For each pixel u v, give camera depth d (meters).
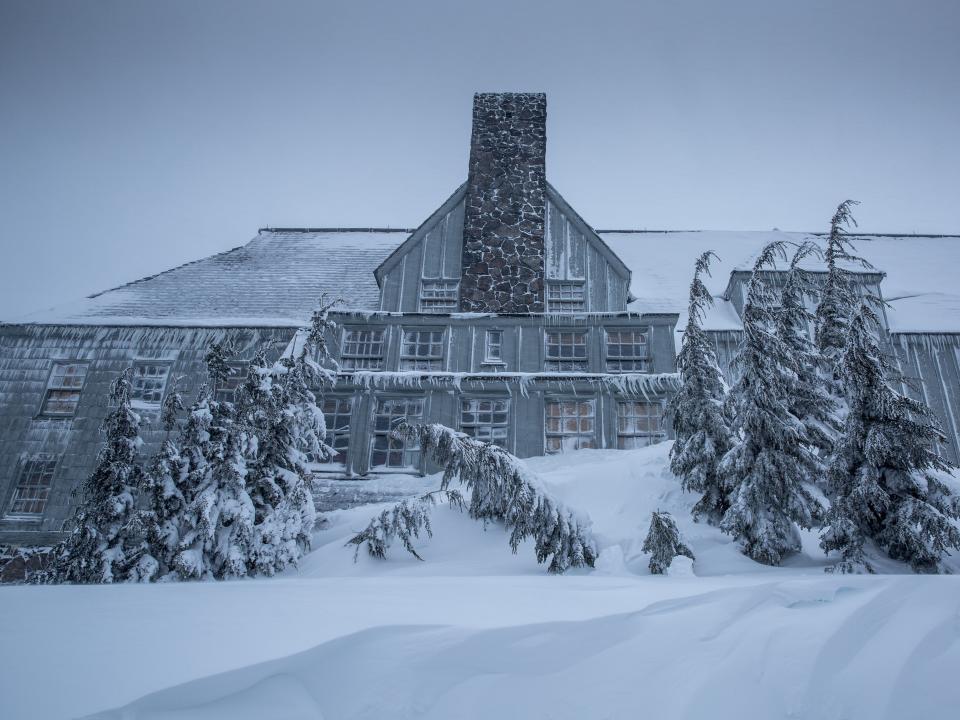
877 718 2.01
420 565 9.86
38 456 18.11
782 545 9.16
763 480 9.42
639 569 8.75
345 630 3.35
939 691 2.06
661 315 18.61
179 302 21.77
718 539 9.81
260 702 2.46
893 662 2.28
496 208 21.05
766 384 9.86
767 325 10.91
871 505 9.15
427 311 20.41
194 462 11.72
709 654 2.63
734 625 2.90
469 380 17.38
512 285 19.91
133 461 12.07
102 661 2.82
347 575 9.70
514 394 17.28
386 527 10.44
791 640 2.59
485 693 2.50
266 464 11.38
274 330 19.80
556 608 4.01
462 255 20.81
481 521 11.26
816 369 11.41
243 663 2.82
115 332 20.03
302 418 12.02
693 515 10.63
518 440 16.75
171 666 2.78
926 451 9.12
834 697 2.16
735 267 24.83
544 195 21.42
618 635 3.01
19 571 15.66
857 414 9.60
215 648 3.03
